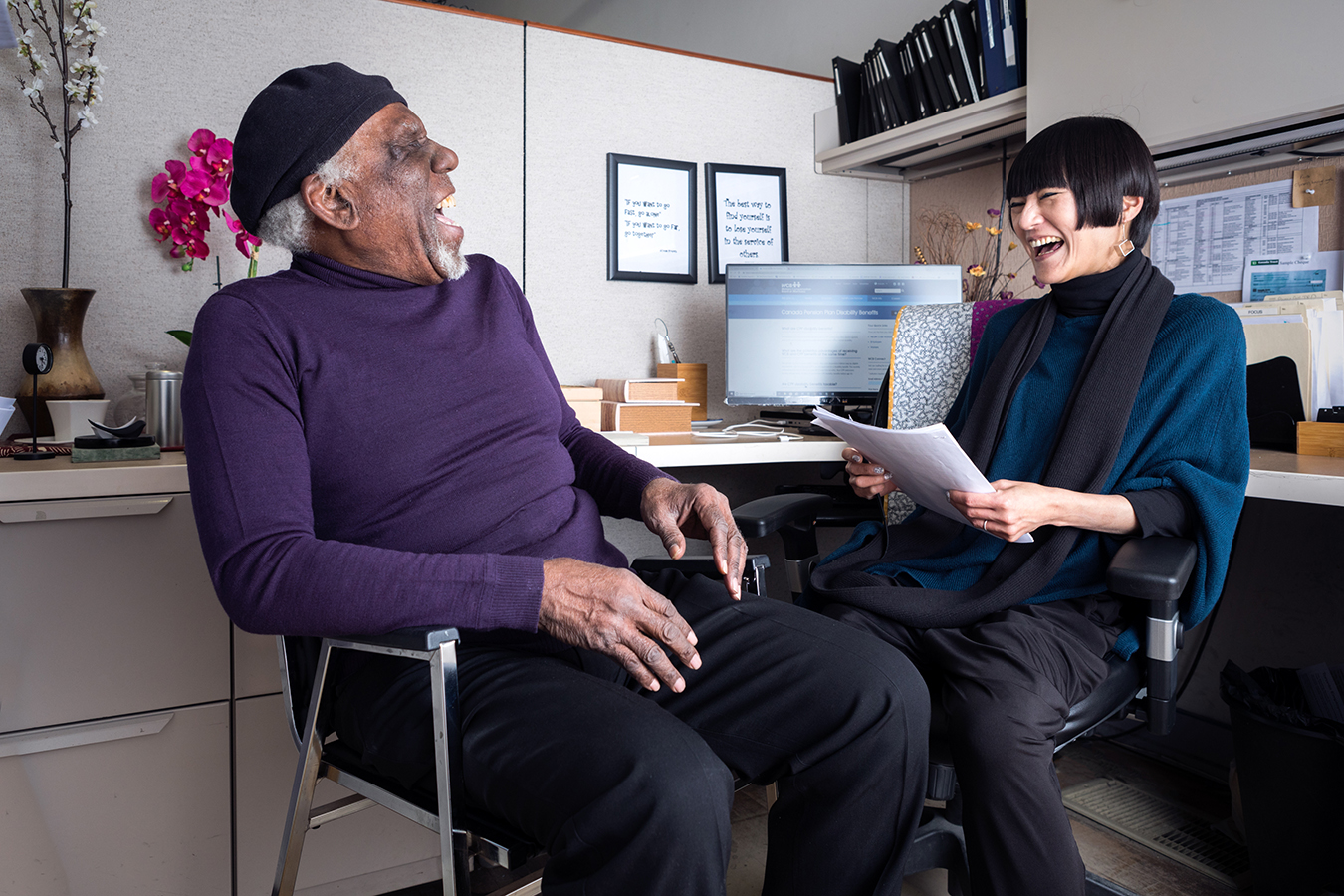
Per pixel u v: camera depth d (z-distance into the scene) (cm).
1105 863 146
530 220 198
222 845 128
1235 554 178
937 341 151
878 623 117
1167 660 102
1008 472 124
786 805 92
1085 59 162
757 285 200
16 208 154
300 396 91
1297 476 114
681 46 358
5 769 114
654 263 212
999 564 117
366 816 139
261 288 94
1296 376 146
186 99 165
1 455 131
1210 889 139
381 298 99
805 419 210
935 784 102
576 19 433
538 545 99
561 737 77
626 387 187
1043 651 102
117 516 119
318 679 89
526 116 196
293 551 80
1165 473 112
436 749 77
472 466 97
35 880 117
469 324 104
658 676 82
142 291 163
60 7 153
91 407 143
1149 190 119
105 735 119
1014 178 126
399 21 182
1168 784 174
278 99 96
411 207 100
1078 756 188
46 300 144
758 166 224
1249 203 167
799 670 92
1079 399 117
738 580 99
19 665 115
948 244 232
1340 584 162
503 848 78
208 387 85
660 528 103
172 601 123
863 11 265
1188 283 178
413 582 79
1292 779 127
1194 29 145
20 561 114
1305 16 130
